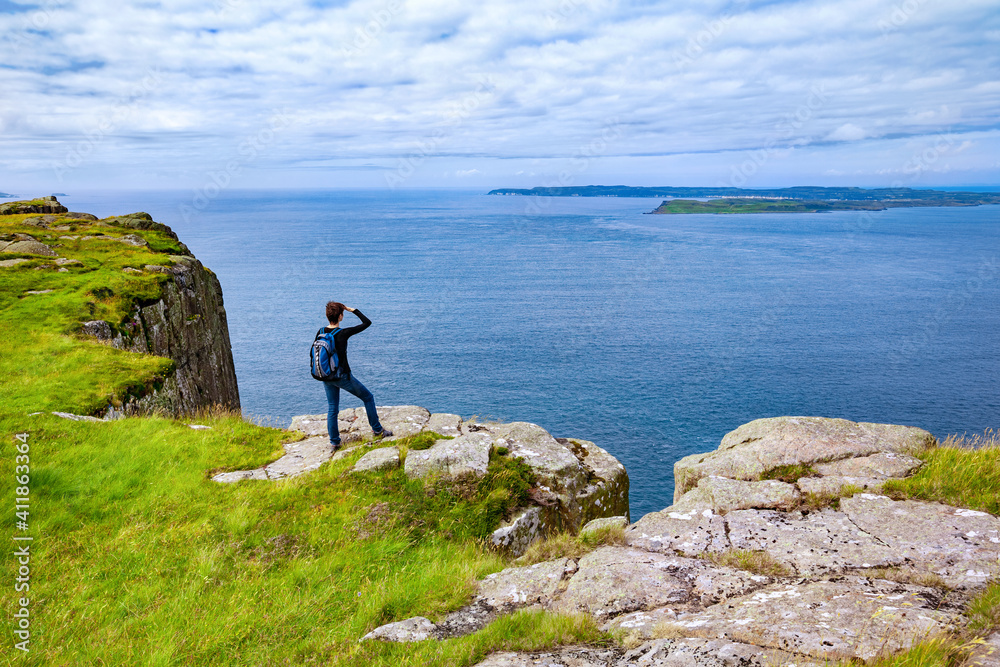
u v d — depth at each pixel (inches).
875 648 149.1
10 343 713.0
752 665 149.3
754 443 324.2
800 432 320.5
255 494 345.4
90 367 655.1
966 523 229.0
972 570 195.2
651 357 5231.3
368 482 358.6
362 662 190.2
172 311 1143.0
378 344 5625.0
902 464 284.7
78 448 394.9
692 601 200.2
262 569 275.0
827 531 238.8
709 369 4852.4
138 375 663.8
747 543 238.7
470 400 4037.9
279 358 4904.0
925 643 140.8
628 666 160.2
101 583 257.0
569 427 3538.4
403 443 415.8
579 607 207.6
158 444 425.4
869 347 5595.5
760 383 4480.8
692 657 157.6
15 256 1182.9
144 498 341.7
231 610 238.8
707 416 3769.7
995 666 129.8
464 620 217.6
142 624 229.3
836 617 170.4
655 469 2923.2
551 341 5797.2
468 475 365.4
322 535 304.3
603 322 6717.5
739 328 6441.9
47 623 224.5
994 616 157.9
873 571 204.7
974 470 261.6
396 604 238.5
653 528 263.9
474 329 6304.1
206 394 1251.8
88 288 991.6
